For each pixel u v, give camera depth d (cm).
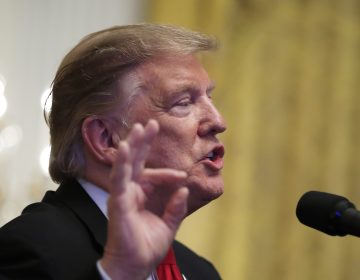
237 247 1221
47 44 1205
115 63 504
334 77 1335
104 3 1245
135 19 1253
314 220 460
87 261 450
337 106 1330
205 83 518
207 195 499
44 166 1159
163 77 504
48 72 1198
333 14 1348
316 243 1277
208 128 505
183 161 494
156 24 534
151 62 508
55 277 432
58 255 441
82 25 1229
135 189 386
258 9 1291
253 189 1248
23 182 1145
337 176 1311
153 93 502
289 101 1297
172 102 500
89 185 507
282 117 1288
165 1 1224
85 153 511
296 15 1323
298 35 1322
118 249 380
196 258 601
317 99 1317
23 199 1138
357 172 1326
